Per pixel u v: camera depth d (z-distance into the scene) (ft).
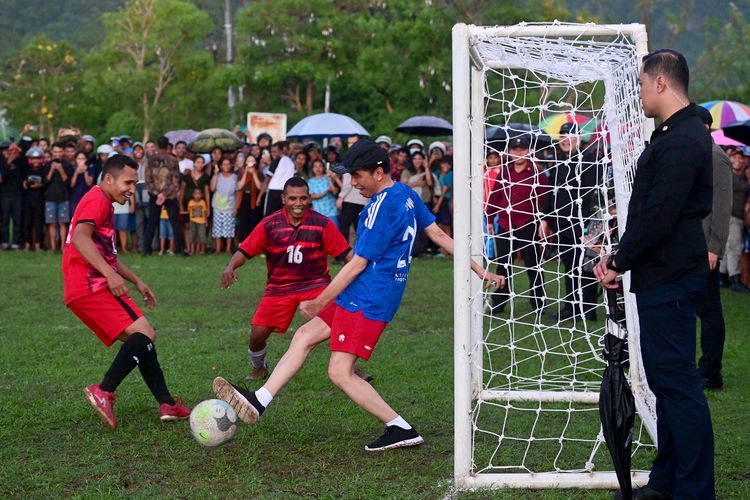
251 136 79.92
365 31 111.75
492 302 32.63
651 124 17.30
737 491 14.20
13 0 295.28
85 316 17.62
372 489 14.21
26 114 146.30
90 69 146.72
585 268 29.84
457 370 14.70
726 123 46.60
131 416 18.52
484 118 19.89
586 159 28.48
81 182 49.67
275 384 16.33
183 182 49.80
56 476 14.75
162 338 26.76
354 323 15.94
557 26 16.76
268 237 20.49
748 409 19.21
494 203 32.89
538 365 24.31
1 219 50.98
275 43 112.78
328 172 48.06
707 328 20.80
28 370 22.43
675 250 12.84
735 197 37.52
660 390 13.09
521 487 14.57
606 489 14.55
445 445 16.69
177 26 140.87
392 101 101.81
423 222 16.63
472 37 16.24
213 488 14.30
